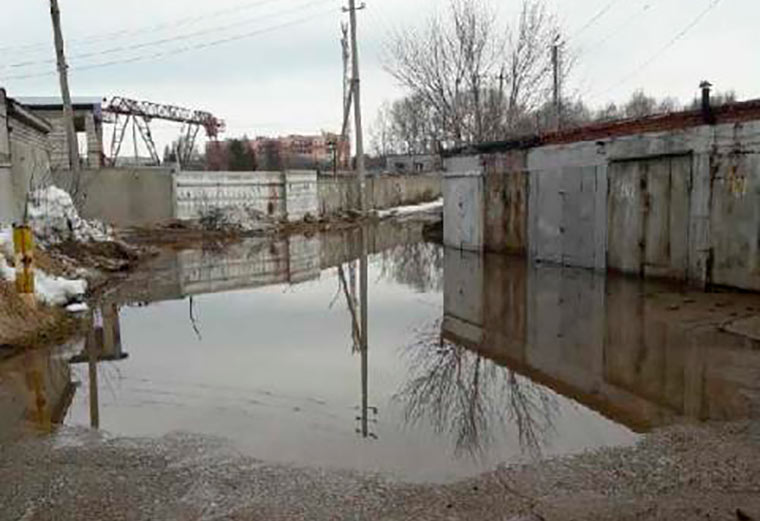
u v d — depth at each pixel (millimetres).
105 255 14148
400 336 8047
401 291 11547
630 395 5422
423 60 33719
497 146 15422
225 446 4402
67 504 3539
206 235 21219
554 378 6078
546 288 10922
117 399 5508
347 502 3523
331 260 16156
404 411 5199
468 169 16953
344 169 42125
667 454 4023
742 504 3285
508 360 6789
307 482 3795
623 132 11164
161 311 9680
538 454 4207
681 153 9797
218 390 5781
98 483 3793
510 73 25688
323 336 8062
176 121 38938
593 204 12016
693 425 4555
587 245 12250
